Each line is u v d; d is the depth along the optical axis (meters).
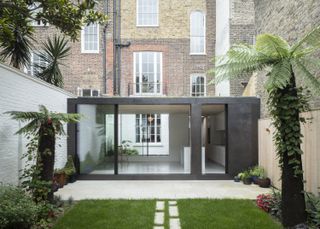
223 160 12.39
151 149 15.38
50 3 5.30
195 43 16.08
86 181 9.70
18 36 7.32
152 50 15.68
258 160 9.82
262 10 9.69
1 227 4.14
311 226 4.83
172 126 14.91
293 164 5.07
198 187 8.57
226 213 5.77
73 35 6.04
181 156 13.55
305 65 5.07
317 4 6.27
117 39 15.55
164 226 5.12
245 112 9.97
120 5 15.69
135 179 9.91
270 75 5.03
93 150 10.79
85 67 15.36
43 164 5.89
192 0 15.99
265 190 8.11
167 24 15.83
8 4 5.39
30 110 7.25
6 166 6.12
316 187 6.18
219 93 15.29
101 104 10.27
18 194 4.91
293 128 5.04
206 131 16.28
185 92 15.69
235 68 5.39
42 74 9.38
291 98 5.02
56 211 5.79
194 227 5.01
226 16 14.35
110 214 5.73
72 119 6.25
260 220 5.35
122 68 15.57
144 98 10.11
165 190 8.12
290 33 7.62
